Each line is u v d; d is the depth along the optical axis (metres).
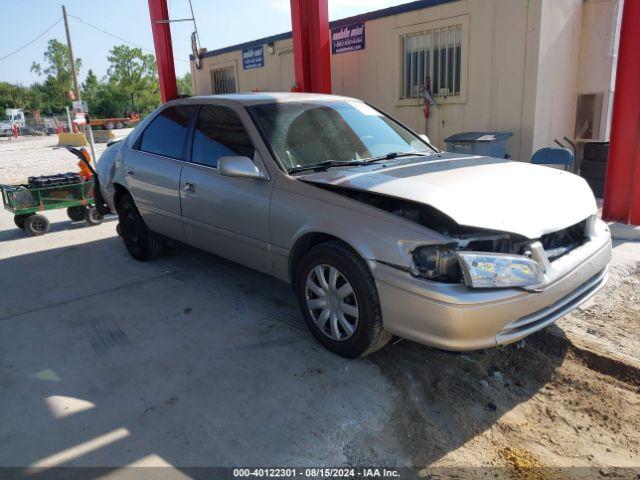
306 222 3.43
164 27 9.62
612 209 6.02
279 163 3.78
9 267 5.81
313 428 2.80
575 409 2.95
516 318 2.81
